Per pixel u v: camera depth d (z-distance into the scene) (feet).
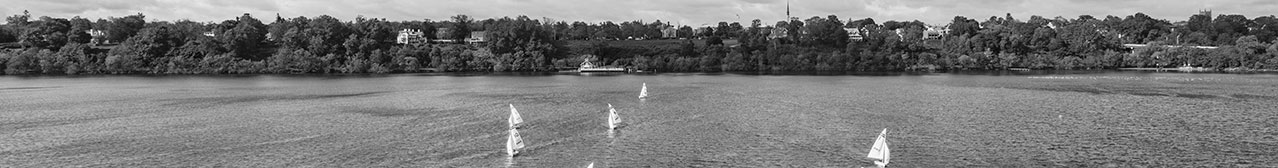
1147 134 321.11
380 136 323.16
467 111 423.23
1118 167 257.14
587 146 297.53
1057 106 444.96
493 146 297.53
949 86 653.30
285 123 369.50
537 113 411.95
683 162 267.59
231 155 284.00
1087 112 407.64
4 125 370.32
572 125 356.59
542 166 261.85
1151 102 470.80
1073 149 286.66
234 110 436.76
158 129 350.02
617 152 285.43
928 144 298.56
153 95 560.61
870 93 561.02
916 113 406.21
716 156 277.23
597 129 342.44
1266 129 335.67
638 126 351.87
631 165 263.49
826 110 423.23
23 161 276.62
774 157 274.77
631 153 283.38
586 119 380.17
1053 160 267.80
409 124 362.94
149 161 274.57
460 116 397.19
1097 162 264.11
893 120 373.40
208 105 471.21
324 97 534.78
